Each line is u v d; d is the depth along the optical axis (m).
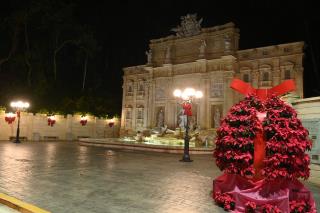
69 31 50.44
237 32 37.16
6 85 45.22
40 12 47.06
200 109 38.25
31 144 33.34
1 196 9.69
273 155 8.19
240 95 35.53
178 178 13.94
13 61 46.22
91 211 8.47
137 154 24.92
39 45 48.31
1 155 20.97
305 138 8.55
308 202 8.38
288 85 9.17
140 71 46.88
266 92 9.46
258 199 8.21
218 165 9.25
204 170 16.70
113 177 13.67
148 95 45.09
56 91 49.28
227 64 36.31
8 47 46.81
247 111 8.81
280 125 8.42
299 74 32.12
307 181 13.69
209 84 38.03
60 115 44.56
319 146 12.80
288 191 8.23
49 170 15.09
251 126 8.59
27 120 41.16
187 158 20.75
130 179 13.30
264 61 34.53
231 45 36.28
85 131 47.25
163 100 42.75
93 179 13.05
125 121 48.19
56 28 48.66
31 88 46.25
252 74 35.22
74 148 29.55
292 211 8.25
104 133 49.53
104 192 10.68
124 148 30.12
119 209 8.71
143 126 45.19
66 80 52.81
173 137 34.75
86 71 54.47
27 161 18.23
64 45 52.38
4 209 8.92
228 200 8.76
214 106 37.66
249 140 8.52
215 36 38.19
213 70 37.75
